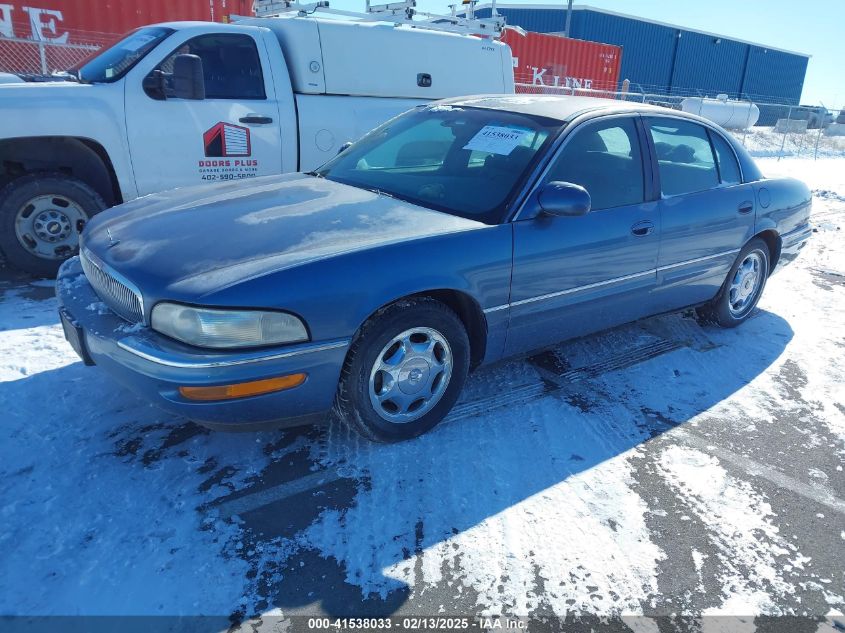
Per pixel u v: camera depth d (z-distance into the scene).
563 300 3.27
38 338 3.75
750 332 4.64
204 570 2.13
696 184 4.00
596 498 2.62
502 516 2.48
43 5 9.01
